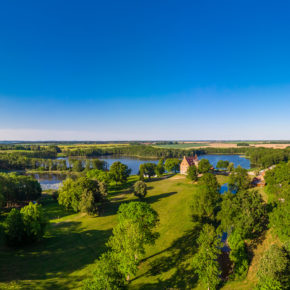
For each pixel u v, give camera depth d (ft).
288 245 100.22
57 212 250.98
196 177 372.38
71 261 137.08
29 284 109.60
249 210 142.92
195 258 108.06
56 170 651.25
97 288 81.00
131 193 316.60
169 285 111.86
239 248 124.77
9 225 154.40
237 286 109.40
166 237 170.71
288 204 133.39
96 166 554.87
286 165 271.08
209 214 184.65
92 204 222.89
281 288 88.53
